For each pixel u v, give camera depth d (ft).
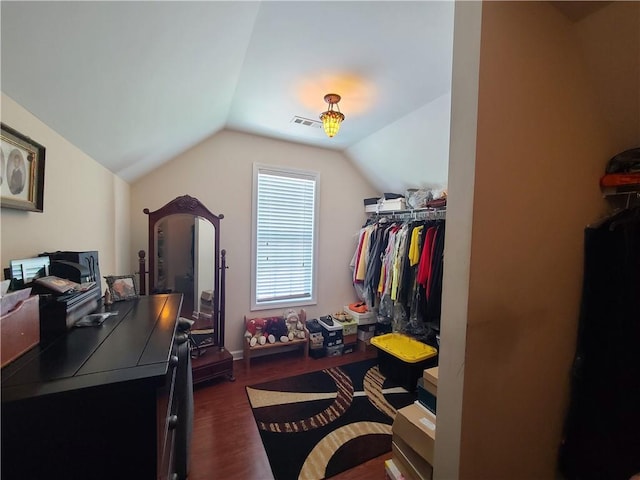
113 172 6.20
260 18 4.09
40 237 3.33
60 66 2.68
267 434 5.82
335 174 11.19
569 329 3.05
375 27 4.31
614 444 2.94
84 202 4.59
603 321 3.04
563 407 3.13
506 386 2.59
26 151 2.94
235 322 9.50
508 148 2.35
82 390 1.85
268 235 10.01
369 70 5.49
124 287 4.34
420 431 3.41
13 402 1.74
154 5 2.70
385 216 11.57
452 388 2.42
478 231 2.25
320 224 11.00
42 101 2.99
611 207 3.29
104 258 5.65
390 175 10.55
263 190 9.82
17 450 1.78
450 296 2.43
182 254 7.69
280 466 5.02
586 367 3.06
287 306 10.41
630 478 2.83
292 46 4.76
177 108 5.30
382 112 7.36
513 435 2.71
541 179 2.61
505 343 2.53
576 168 2.90
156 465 2.02
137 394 1.96
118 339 2.68
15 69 2.40
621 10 2.46
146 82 3.88
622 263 2.96
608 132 3.15
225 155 9.05
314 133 9.17
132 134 5.13
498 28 2.20
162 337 2.74
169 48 3.47
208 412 6.53
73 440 1.87
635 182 2.98
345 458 5.22
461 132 2.29
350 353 10.27
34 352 2.34
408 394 7.47
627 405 2.94
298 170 10.30
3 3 1.86
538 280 2.70
